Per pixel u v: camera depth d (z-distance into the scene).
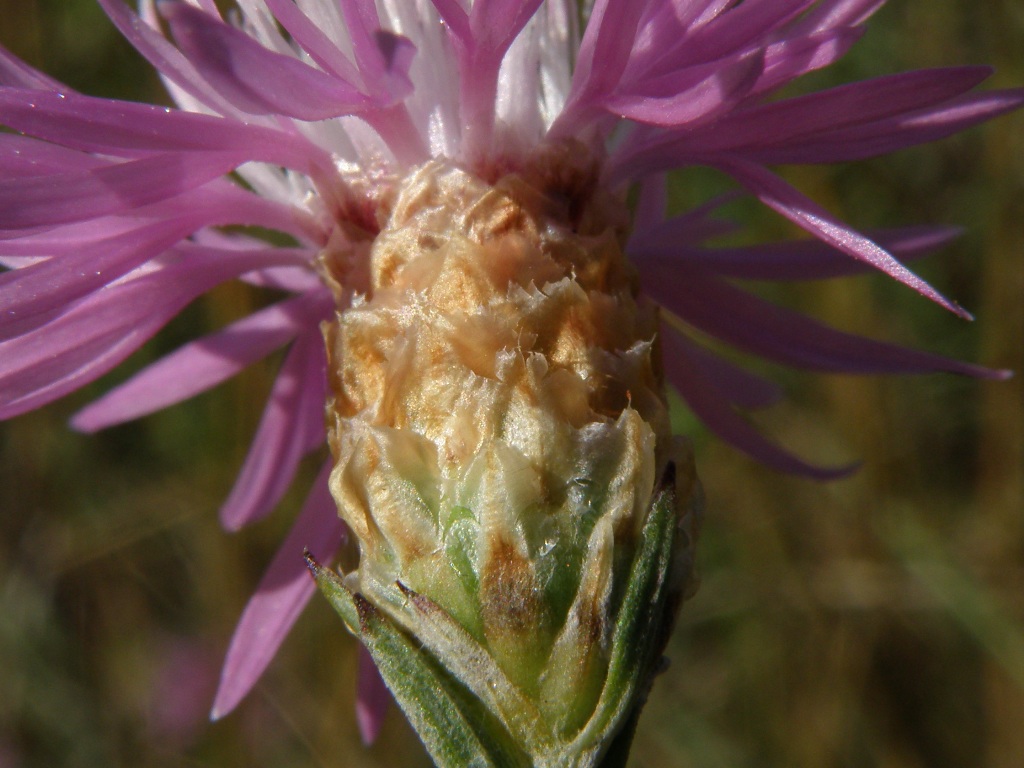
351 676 0.10
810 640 0.10
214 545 0.10
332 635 0.10
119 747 0.11
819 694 0.10
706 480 0.11
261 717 0.10
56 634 0.11
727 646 0.11
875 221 0.11
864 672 0.10
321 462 0.10
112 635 0.11
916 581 0.10
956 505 0.11
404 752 0.10
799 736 0.10
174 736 0.11
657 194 0.05
